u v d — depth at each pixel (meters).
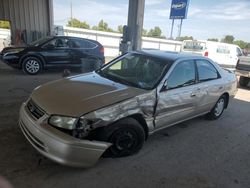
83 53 10.82
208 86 5.07
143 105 3.67
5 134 4.08
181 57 4.61
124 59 4.85
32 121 3.20
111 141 3.40
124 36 10.20
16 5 16.33
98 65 9.05
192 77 4.70
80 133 3.05
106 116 3.23
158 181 3.27
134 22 10.07
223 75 5.73
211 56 17.00
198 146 4.42
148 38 25.47
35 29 17.41
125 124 3.45
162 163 3.71
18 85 7.82
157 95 3.88
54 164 3.38
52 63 10.24
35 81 8.65
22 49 9.68
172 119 4.33
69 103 3.24
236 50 18.11
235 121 6.01
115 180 3.19
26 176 3.08
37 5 17.14
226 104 6.12
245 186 3.38
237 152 4.36
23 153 3.56
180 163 3.77
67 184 3.02
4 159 3.37
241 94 9.49
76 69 11.09
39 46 9.95
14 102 5.93
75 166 3.03
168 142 4.46
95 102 3.29
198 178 3.43
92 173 3.28
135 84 4.02
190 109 4.71
